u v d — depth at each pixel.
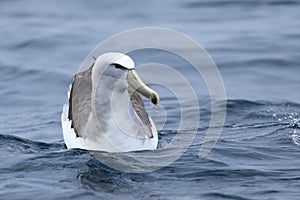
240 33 23.92
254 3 27.62
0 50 22.83
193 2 28.03
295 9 26.73
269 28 24.39
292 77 19.94
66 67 21.08
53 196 11.27
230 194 11.31
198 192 11.43
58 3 28.59
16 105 18.34
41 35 24.03
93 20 26.06
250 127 15.29
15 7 28.06
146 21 25.61
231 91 18.70
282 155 13.30
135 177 12.16
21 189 11.60
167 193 11.42
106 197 11.26
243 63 20.94
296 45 22.44
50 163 12.90
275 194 11.29
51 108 17.91
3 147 14.15
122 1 28.62
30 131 15.82
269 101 17.45
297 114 16.33
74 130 13.81
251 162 12.92
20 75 20.41
